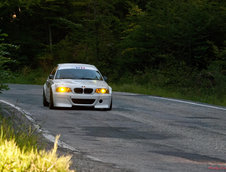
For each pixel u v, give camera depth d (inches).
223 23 2021.4
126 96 1412.4
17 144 392.5
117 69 2266.2
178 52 2090.3
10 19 3026.6
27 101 1120.8
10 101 1086.4
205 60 2026.3
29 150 363.9
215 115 991.6
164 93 1616.6
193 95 1587.1
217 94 1488.7
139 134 680.4
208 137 680.4
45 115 857.5
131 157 498.9
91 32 2380.7
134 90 1720.0
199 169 447.5
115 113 945.5
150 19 2167.8
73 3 2864.2
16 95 1280.8
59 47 2765.7
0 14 2869.1
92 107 1022.4
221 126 816.3
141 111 1005.2
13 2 2775.6
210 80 1734.7
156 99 1333.7
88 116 876.0
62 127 717.9
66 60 2568.9
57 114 885.2
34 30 3129.9
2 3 2743.6
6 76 735.7
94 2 2433.6
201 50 2009.1
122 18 2972.4
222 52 1834.4
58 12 3041.3
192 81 1770.4
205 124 832.9
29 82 2249.0
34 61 2940.5
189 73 1871.3
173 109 1080.2
